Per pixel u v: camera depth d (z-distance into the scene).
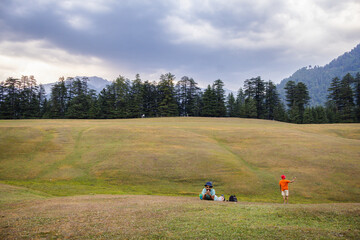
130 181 23.27
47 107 96.62
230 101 113.06
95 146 33.56
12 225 7.28
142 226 7.04
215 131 45.38
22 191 16.64
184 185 22.56
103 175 24.56
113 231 6.58
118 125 48.97
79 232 6.54
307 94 96.19
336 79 90.69
